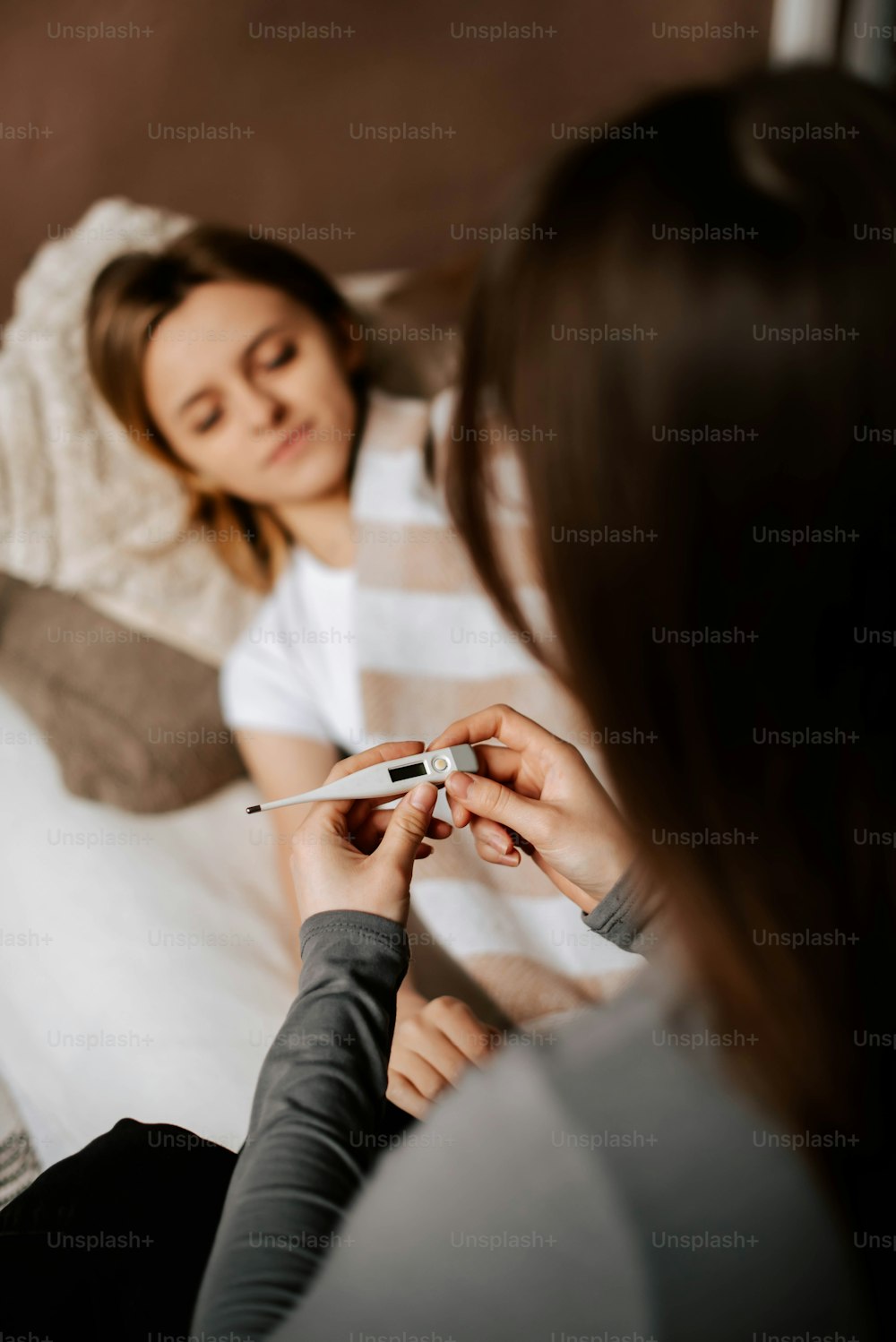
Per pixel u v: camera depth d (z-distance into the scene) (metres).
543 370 0.28
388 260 1.85
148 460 1.32
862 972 0.30
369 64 1.92
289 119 1.93
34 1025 0.95
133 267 1.25
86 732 1.18
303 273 1.31
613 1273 0.29
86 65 1.95
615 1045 0.33
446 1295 0.31
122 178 1.93
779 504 0.26
